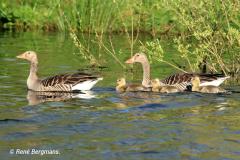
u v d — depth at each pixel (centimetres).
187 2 2127
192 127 1501
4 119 1559
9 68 2236
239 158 1312
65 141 1405
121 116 1595
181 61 2383
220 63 2106
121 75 2177
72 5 3162
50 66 2289
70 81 1922
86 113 1623
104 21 3059
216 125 1514
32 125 1513
